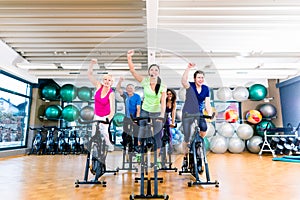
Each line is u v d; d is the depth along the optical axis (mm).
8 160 5273
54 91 7312
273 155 6055
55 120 8016
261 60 5992
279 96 7602
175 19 3973
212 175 3377
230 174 3459
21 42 5008
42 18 3982
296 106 6742
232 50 5293
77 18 4000
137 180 2963
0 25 4227
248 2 3488
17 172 3662
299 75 6508
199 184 2715
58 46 5207
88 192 2441
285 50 5328
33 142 6859
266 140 6426
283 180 3033
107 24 4215
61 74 6891
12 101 6520
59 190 2525
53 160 5250
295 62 6105
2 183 2867
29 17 3936
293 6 3561
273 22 4062
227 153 6949
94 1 3529
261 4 3520
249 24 4129
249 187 2646
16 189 2564
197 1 3484
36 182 2924
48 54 5758
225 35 4574
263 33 4492
